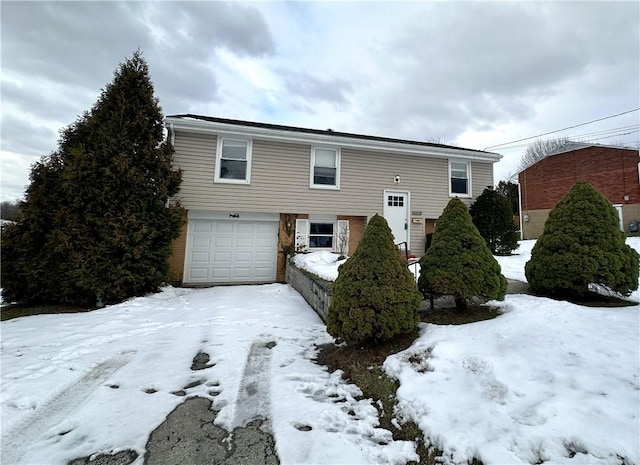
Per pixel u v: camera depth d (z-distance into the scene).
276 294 7.86
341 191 10.52
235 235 9.84
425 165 11.33
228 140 9.77
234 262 9.79
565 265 5.04
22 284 6.59
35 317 5.71
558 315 3.84
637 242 12.27
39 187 6.64
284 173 10.06
